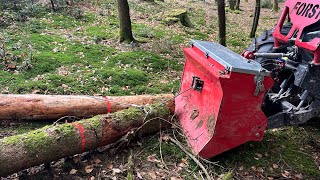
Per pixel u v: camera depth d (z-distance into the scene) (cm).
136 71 591
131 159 341
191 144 357
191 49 402
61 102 398
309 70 348
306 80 349
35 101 393
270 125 358
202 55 372
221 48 388
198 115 370
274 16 1753
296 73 359
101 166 338
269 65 429
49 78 514
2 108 383
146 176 330
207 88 358
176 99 419
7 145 288
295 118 359
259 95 329
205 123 351
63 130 317
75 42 716
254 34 1127
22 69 536
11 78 503
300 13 388
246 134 342
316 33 356
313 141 424
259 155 384
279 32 417
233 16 1634
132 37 776
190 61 396
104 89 511
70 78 526
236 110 329
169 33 950
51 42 693
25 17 846
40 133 309
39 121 409
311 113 360
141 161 350
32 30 758
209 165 347
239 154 380
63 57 610
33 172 318
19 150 290
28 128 395
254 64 330
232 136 338
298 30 379
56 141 309
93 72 561
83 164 337
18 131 388
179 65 669
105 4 1217
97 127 335
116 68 597
